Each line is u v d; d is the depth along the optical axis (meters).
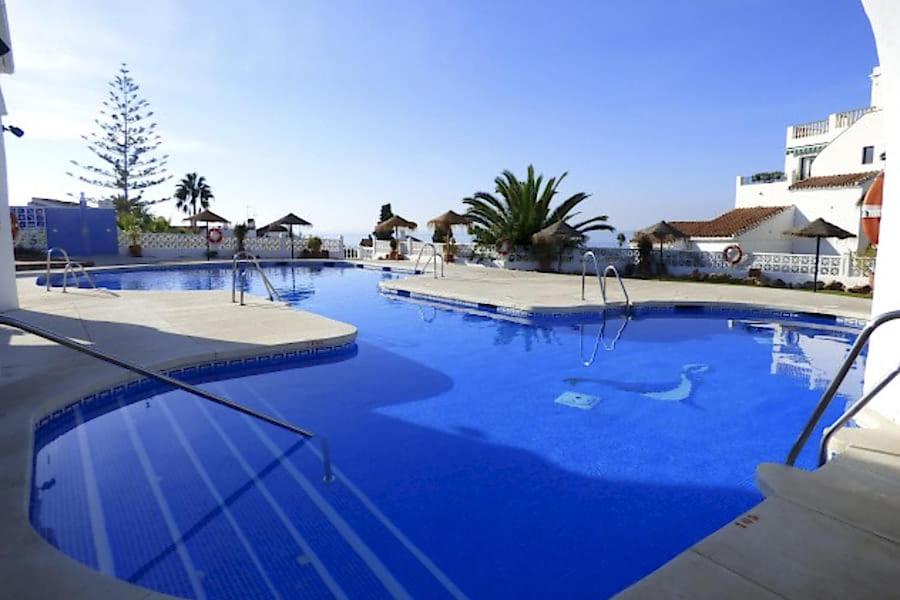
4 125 9.27
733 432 5.09
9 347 6.66
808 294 12.62
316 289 16.02
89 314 9.22
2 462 3.44
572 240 20.55
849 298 11.90
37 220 23.62
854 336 9.34
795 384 6.63
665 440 4.89
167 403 5.61
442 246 24.25
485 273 18.83
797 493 2.98
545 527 3.43
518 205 22.34
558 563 3.07
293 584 2.84
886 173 4.39
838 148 22.02
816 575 2.24
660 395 6.18
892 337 4.21
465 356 7.89
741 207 26.41
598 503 3.75
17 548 2.52
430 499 3.79
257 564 3.00
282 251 28.14
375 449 4.61
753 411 5.67
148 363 5.96
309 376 6.76
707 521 3.53
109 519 3.41
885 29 4.27
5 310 9.41
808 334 9.53
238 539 3.23
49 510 3.49
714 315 11.27
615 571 3.00
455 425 5.21
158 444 4.58
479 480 4.07
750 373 7.09
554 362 7.59
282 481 3.98
